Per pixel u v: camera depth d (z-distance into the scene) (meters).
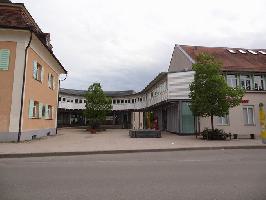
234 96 19.22
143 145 14.91
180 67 29.19
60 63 24.72
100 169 7.79
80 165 8.55
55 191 5.27
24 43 16.67
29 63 17.28
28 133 17.42
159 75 26.27
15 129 15.83
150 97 35.84
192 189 5.43
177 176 6.75
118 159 10.09
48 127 23.31
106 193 5.12
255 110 25.25
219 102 19.12
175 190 5.36
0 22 16.41
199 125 24.25
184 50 29.00
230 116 24.80
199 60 20.72
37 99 19.38
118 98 46.59
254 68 25.38
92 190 5.35
